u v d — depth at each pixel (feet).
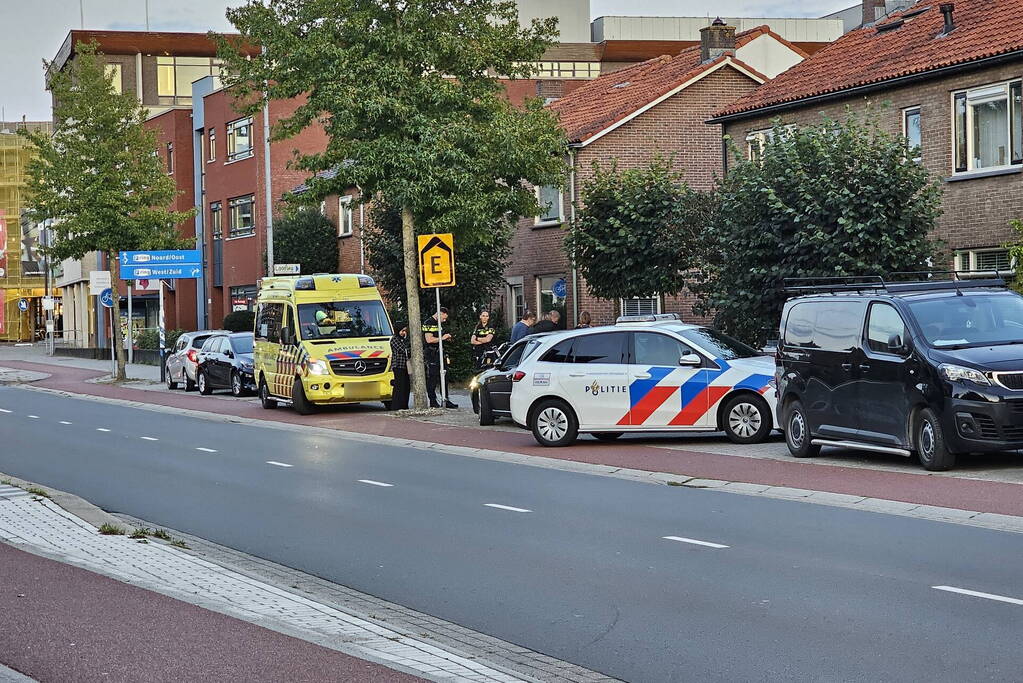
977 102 84.12
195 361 122.72
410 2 86.07
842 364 52.37
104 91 147.43
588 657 24.21
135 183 147.64
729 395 60.90
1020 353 47.65
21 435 76.59
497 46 88.53
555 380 62.39
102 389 131.64
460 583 31.27
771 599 28.32
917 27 95.66
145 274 141.59
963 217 84.69
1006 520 37.52
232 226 197.06
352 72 84.58
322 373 90.58
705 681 22.33
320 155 88.74
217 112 199.62
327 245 172.24
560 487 48.44
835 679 22.07
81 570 31.63
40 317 334.65
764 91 103.81
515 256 131.75
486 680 21.74
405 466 56.90
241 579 31.22
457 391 106.93
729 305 76.84
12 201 333.83
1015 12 84.99
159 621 25.86
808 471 49.90
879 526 37.40
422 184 84.79
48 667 22.33
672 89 124.77
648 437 66.03
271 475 54.34
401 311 124.88
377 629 26.00
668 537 36.63
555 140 89.45
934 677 21.97
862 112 92.94
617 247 99.09
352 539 37.88
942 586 29.01
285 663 22.52
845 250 72.49
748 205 75.46
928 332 49.42
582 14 295.07
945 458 47.57
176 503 46.37
